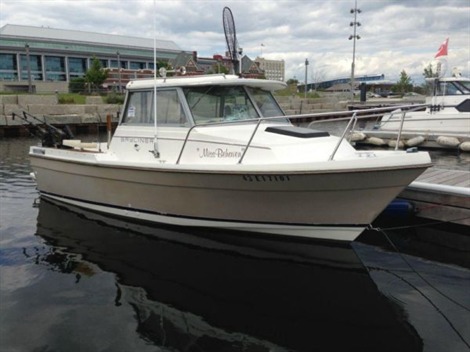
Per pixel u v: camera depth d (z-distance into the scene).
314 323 3.82
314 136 5.27
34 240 5.83
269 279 4.63
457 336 3.61
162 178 5.45
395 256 5.38
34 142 18.22
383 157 4.38
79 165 6.50
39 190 7.73
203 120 5.66
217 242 5.54
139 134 6.14
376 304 4.15
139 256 5.24
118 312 3.98
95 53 71.50
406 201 6.50
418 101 31.70
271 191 4.82
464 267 5.05
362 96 29.89
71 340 3.54
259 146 5.05
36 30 75.88
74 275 4.76
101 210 6.63
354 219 4.81
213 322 3.82
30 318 3.87
